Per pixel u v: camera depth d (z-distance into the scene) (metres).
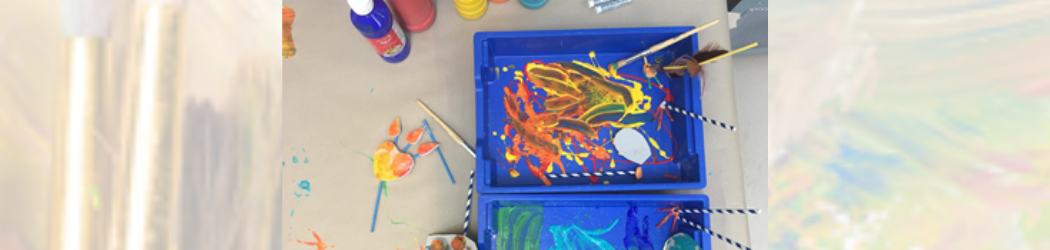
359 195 0.70
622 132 0.71
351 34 0.74
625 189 0.62
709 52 0.63
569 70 0.74
